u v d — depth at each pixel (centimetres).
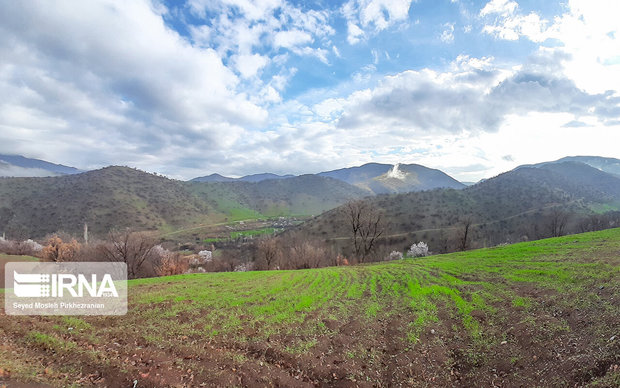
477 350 1138
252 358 1169
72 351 1166
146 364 1091
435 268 2784
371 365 1116
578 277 1611
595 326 1053
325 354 1197
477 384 961
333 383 1023
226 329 1456
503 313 1380
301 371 1089
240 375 1041
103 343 1289
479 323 1338
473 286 1889
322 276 2870
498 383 941
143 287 2452
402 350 1204
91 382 950
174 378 995
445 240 7794
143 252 5250
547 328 1142
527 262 2303
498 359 1053
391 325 1442
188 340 1334
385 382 1022
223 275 3198
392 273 2736
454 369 1067
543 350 1020
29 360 1055
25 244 6975
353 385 1002
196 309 1775
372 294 2034
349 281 2547
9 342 1230
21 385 858
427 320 1448
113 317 1631
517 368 977
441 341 1244
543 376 898
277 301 1922
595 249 2302
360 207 5862
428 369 1074
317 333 1392
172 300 1977
